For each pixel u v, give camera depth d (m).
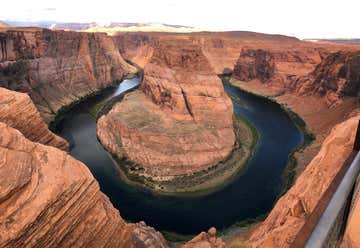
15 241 11.34
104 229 15.79
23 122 19.42
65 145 23.36
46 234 12.60
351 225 5.04
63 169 14.82
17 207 11.99
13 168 12.91
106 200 17.34
